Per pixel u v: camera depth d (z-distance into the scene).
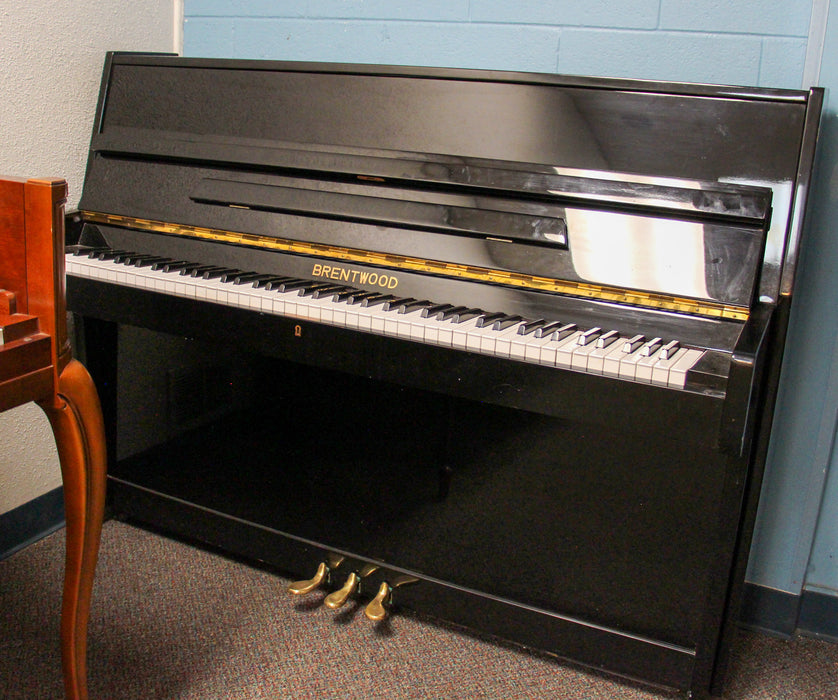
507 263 1.35
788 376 1.57
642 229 1.28
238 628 1.59
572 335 1.23
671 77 1.63
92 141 1.76
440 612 1.62
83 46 1.80
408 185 1.46
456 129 1.47
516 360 1.17
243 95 1.66
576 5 1.66
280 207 1.53
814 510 1.61
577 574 1.52
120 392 1.90
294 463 1.72
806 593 1.68
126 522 1.99
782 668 1.57
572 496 1.49
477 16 1.75
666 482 1.41
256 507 1.79
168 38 2.04
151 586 1.71
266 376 1.71
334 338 1.30
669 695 1.47
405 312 1.29
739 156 1.29
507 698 1.44
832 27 1.43
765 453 1.33
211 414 1.79
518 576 1.57
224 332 1.40
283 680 1.45
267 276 1.52
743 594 1.71
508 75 1.45
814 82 1.48
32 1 1.67
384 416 1.61
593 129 1.38
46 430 1.87
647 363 1.09
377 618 1.54
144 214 1.66
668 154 1.33
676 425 1.08
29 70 1.69
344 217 1.48
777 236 1.25
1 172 1.67
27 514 1.84
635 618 1.48
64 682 1.25
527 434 1.50
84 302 1.54
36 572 1.74
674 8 1.59
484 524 1.57
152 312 1.47
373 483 1.65
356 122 1.55
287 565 1.76
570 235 1.32
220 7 2.00
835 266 1.50
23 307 1.07
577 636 1.51
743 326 1.15
